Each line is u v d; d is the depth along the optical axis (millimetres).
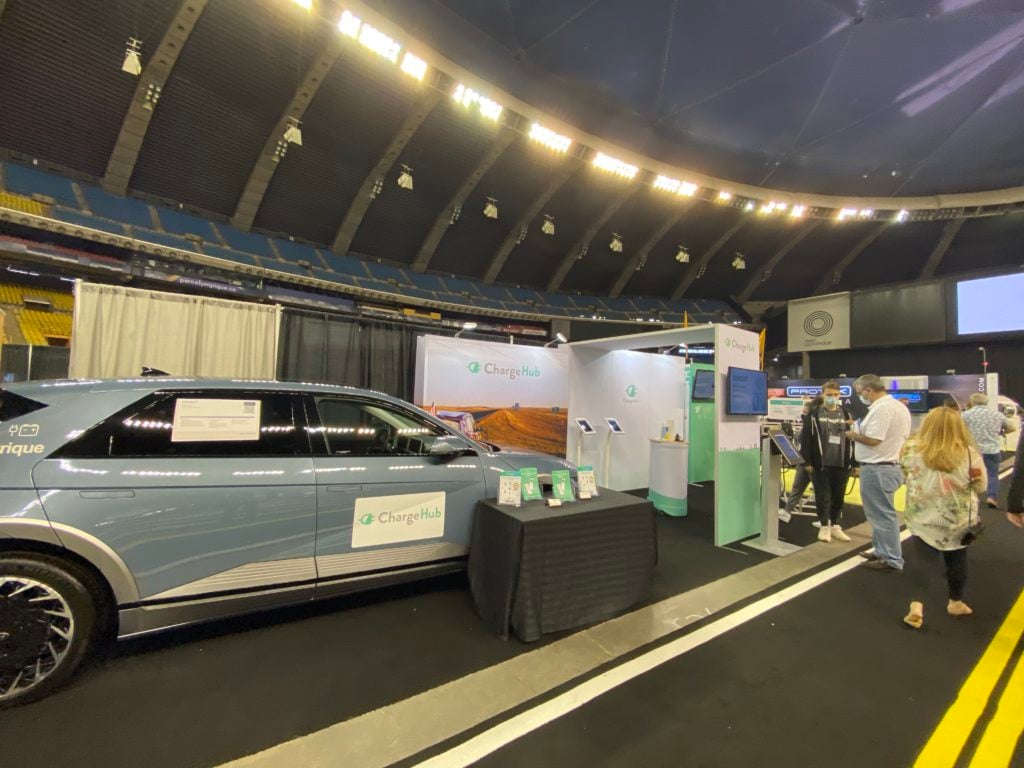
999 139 15961
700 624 2795
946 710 2027
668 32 11281
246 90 12000
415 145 14891
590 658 2393
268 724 1856
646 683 2188
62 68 10359
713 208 20578
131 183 13000
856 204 20000
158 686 2090
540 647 2496
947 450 2822
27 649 1922
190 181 13641
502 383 6777
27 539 1942
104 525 2074
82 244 11625
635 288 24641
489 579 2748
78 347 4176
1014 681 2250
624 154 16453
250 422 2570
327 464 2664
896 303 17578
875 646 2570
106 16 9750
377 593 3143
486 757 1703
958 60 12219
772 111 14195
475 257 20109
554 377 7312
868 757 1738
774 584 3404
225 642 2484
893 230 21750
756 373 4660
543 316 20297
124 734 1781
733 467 4414
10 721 1834
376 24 10703
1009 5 10508
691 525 5027
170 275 12664
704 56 12008
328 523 2602
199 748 1718
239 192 14484
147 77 10781
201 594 2299
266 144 13328
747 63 12203
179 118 12117
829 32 11172
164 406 2396
